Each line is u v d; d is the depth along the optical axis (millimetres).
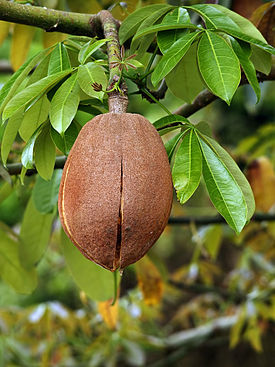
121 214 1335
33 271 2119
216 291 3322
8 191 2021
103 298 1962
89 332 3062
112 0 2236
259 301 3098
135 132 1359
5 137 1550
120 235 1351
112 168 1336
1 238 2092
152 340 3346
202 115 4926
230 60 1409
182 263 5988
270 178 2639
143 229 1339
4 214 4184
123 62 1419
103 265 1357
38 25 1649
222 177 1414
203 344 3721
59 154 2098
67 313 2914
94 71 1418
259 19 1912
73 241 1365
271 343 5059
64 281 4473
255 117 5004
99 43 1445
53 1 2182
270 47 1453
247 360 5230
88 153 1350
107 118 1372
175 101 4402
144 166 1342
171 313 4473
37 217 2014
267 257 3350
